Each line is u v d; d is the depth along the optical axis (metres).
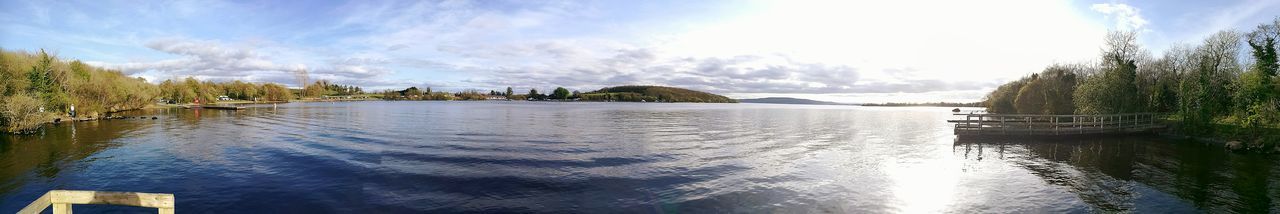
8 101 30.42
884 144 28.88
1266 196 14.24
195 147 24.23
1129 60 38.19
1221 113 32.81
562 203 13.15
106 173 16.66
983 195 14.51
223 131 34.03
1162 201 13.70
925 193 14.77
